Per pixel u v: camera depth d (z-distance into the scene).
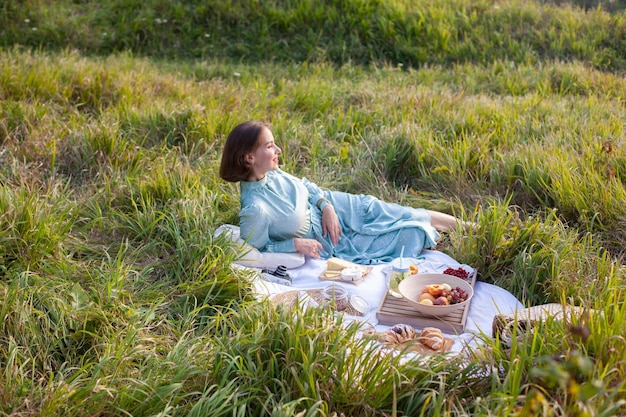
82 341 4.00
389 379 3.36
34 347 3.89
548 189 5.70
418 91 8.38
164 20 11.39
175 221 5.13
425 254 5.25
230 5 11.70
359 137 7.20
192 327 4.30
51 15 11.77
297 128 7.19
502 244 4.96
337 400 3.34
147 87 8.37
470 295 4.47
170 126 7.02
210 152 6.66
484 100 8.14
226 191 5.93
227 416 3.36
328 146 6.95
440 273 4.82
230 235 4.98
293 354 3.48
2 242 4.65
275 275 5.01
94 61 10.26
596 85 9.00
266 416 3.36
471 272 4.86
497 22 11.05
